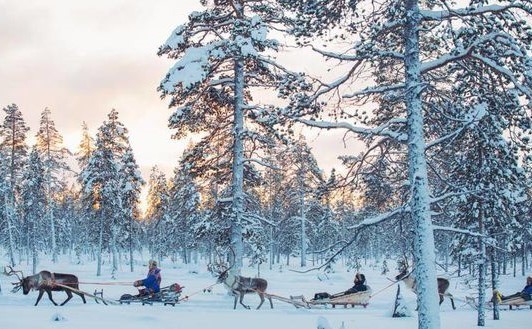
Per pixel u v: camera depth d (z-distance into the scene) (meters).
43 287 18.20
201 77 20.75
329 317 17.31
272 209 55.84
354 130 10.01
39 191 51.88
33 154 52.09
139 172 51.03
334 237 57.75
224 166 23.94
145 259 87.75
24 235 63.09
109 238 50.12
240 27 20.55
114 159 47.00
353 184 11.14
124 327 13.21
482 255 17.09
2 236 65.81
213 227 23.73
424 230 9.39
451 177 16.78
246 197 23.73
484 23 9.23
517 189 15.98
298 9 10.56
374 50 9.88
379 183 11.52
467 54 9.52
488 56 9.85
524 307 24.23
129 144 48.91
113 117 47.69
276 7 21.30
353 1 10.14
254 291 19.66
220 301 20.98
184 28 22.09
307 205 53.56
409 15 9.61
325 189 11.03
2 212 51.59
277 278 39.69
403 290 30.11
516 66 9.41
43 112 54.59
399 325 15.30
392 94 11.55
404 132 10.77
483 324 16.27
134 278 43.50
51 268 56.28
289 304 21.42
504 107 10.00
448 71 10.52
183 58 21.11
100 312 16.17
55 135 54.84
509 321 17.66
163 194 67.44
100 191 45.59
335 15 10.23
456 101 10.62
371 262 77.31
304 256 52.88
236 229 22.66
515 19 9.29
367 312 19.33
